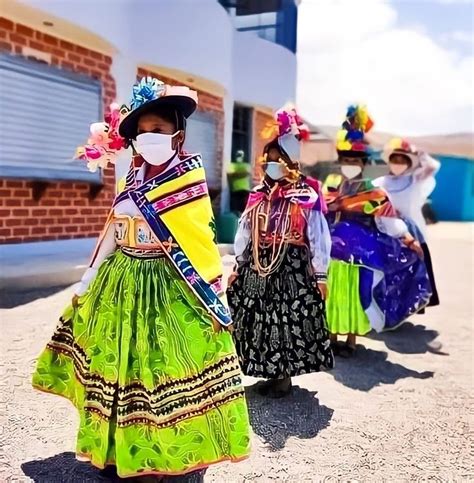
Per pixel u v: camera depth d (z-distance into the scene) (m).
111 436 2.55
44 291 6.79
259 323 3.89
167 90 2.53
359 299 4.93
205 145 12.03
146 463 2.54
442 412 3.98
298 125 3.84
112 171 9.41
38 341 4.95
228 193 12.63
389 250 5.01
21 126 7.96
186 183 2.52
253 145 14.16
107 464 2.62
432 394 4.32
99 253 2.77
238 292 4.04
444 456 3.34
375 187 5.00
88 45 8.80
